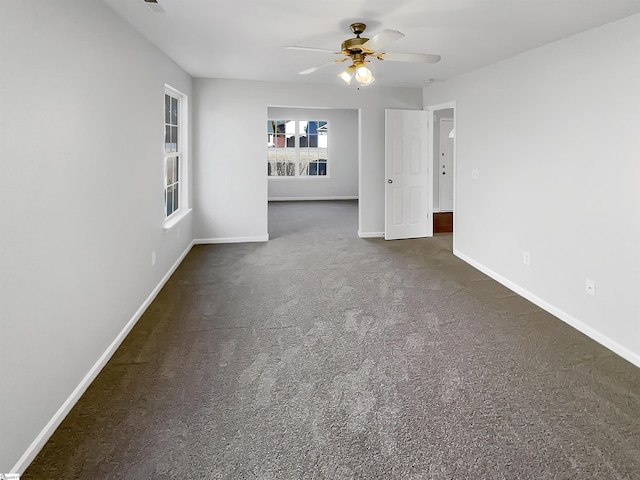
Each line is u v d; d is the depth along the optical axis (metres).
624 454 1.83
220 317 3.44
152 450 1.88
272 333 3.13
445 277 4.54
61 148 2.11
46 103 1.97
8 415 1.66
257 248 5.91
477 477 1.70
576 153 3.19
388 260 5.26
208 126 5.88
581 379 2.47
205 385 2.42
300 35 3.43
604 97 2.90
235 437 1.97
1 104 1.63
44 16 1.95
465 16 2.89
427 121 6.41
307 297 3.92
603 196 2.93
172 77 4.52
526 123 3.83
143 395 2.32
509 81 4.09
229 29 3.27
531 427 2.02
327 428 2.03
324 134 12.13
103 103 2.65
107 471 1.75
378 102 6.34
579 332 3.14
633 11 2.62
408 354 2.79
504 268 4.27
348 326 3.25
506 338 3.03
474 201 4.89
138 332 3.15
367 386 2.40
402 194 6.43
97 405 2.22
